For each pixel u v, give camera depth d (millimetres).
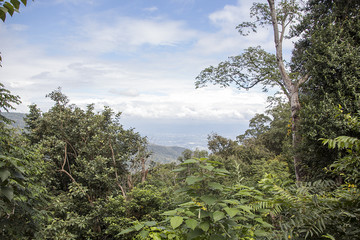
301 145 7383
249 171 14031
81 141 17797
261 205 2051
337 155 5891
